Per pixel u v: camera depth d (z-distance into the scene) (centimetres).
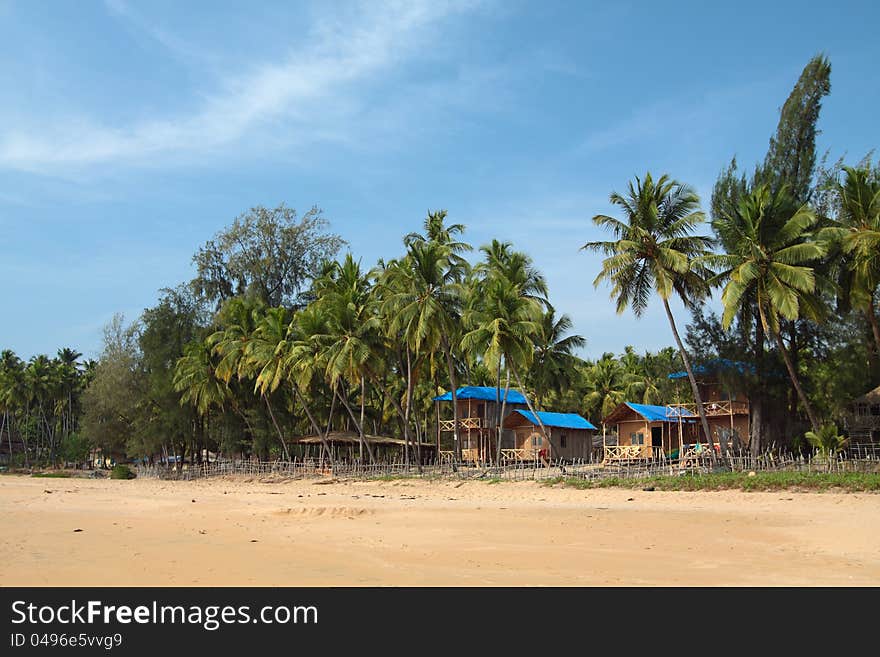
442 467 5250
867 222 3634
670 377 5331
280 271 6931
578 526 2434
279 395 6938
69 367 10850
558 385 6625
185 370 6562
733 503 3078
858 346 4128
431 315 4997
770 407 4612
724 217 4316
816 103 4488
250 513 3023
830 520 2455
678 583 1440
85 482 6494
